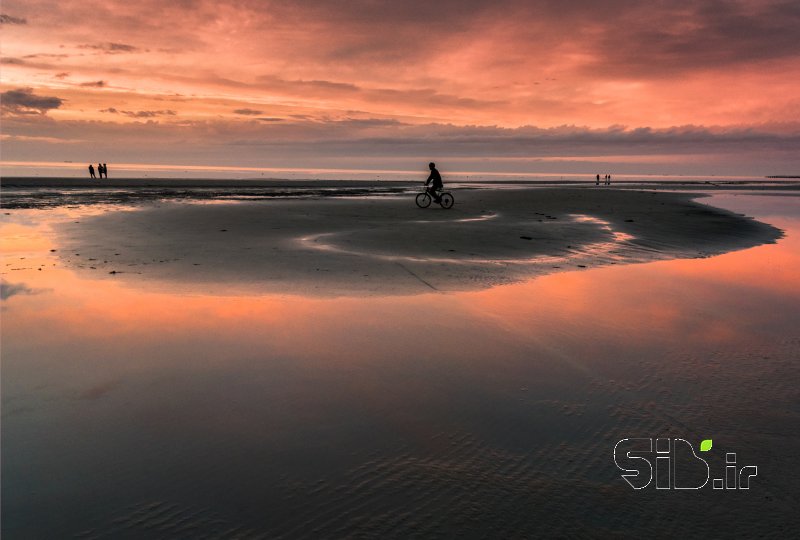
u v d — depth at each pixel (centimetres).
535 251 1104
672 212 2180
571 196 3331
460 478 294
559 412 376
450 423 355
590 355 489
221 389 399
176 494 271
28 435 326
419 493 280
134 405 370
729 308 668
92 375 421
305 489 279
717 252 1164
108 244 1091
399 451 319
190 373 428
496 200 2877
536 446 330
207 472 291
